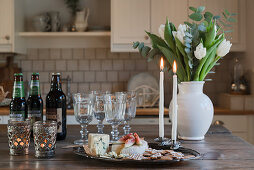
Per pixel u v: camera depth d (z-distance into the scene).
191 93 1.60
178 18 3.34
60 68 3.75
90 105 1.50
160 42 1.70
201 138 1.60
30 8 3.74
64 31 3.52
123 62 3.74
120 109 1.48
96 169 1.09
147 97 3.50
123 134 1.70
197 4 3.33
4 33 3.34
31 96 1.54
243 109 3.25
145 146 1.25
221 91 3.74
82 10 3.51
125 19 3.35
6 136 1.68
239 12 3.33
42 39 3.74
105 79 3.75
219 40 1.57
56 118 1.54
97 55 3.75
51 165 1.14
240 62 3.56
